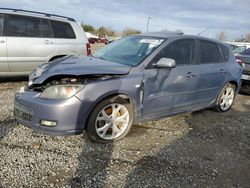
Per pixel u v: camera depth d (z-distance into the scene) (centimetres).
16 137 389
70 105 350
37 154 347
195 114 567
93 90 363
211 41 550
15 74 702
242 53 847
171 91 455
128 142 404
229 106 611
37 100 357
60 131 354
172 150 389
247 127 517
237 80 606
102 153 364
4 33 671
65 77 368
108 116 392
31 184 288
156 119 456
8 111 493
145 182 307
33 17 709
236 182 326
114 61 443
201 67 508
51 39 732
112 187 293
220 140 443
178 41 474
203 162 364
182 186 306
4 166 315
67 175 309
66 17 779
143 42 475
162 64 418
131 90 398
